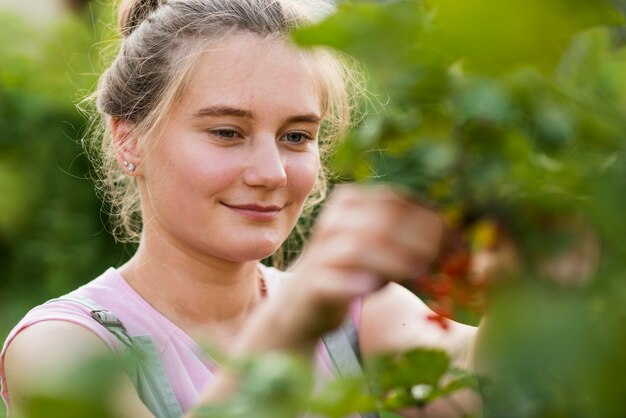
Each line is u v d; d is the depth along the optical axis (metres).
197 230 1.86
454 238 0.68
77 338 1.73
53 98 6.22
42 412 0.49
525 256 0.61
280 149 1.86
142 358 0.55
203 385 1.84
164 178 1.87
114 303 1.93
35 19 7.04
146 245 1.99
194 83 1.80
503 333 0.55
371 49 0.60
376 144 0.70
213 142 1.81
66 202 6.31
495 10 0.54
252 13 1.81
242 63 1.78
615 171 0.61
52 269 6.34
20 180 6.18
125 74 2.00
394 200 0.68
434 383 0.73
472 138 0.66
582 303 0.56
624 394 0.53
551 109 0.64
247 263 2.02
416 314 1.96
